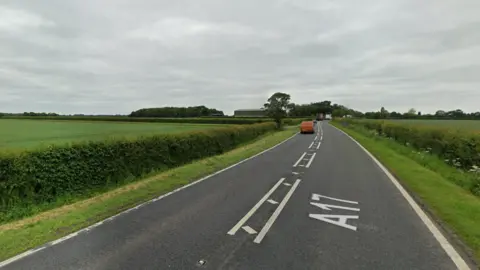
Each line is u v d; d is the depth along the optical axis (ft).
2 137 122.42
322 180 34.45
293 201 25.75
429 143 57.67
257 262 14.64
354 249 15.98
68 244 17.07
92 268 14.23
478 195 27.94
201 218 21.43
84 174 33.42
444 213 21.30
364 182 33.04
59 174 30.42
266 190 29.99
